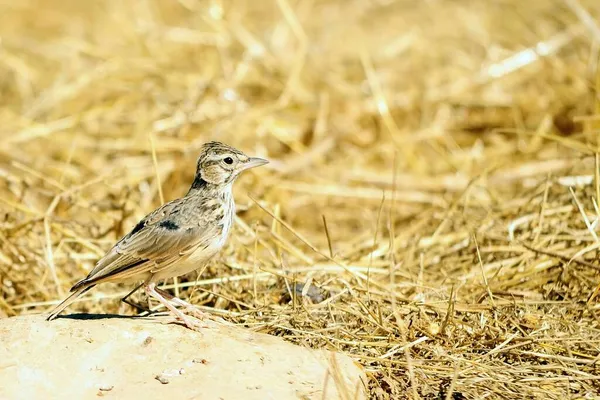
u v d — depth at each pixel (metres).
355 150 19.19
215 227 11.37
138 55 22.11
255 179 17.22
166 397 9.34
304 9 25.22
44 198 16.09
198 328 10.48
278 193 17.19
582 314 11.40
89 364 9.80
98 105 20.17
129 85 20.53
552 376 10.20
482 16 23.41
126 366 9.80
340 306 11.41
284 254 14.16
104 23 24.61
